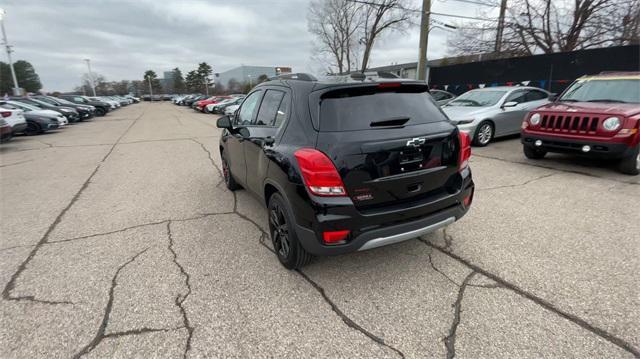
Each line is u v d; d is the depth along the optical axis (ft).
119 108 144.15
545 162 22.09
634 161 17.71
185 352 7.14
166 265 10.62
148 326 7.93
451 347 7.10
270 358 6.97
